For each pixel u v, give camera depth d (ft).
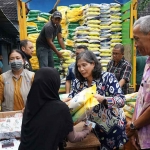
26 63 10.27
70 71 11.73
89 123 6.27
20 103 8.64
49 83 4.95
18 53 8.80
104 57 15.24
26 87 8.70
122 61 11.60
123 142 6.75
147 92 5.38
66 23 16.51
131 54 14.52
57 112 4.87
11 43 32.40
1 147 5.78
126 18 14.80
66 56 14.87
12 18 27.37
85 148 5.85
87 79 6.89
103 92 6.59
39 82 4.93
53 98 5.04
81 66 6.45
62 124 4.84
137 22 5.30
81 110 5.86
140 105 5.78
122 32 15.61
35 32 15.66
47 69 5.06
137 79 15.48
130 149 7.57
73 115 5.98
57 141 4.78
